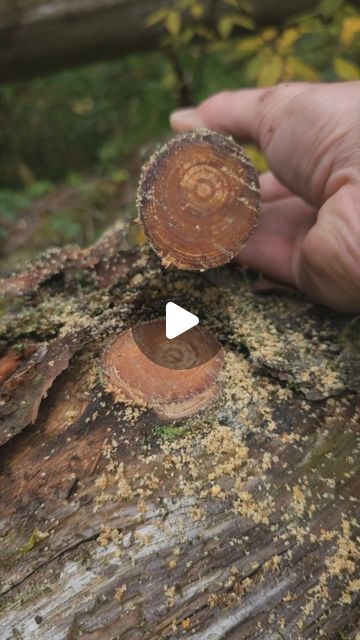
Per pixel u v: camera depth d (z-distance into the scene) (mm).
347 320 281
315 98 286
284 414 239
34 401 234
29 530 210
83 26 605
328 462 229
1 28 592
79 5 595
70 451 227
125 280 290
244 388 244
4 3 585
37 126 755
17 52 616
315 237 265
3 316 275
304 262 279
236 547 209
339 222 255
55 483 219
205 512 214
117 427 231
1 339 264
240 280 300
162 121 727
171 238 248
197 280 287
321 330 275
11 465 226
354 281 260
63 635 193
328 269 266
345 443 234
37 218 610
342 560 213
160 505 214
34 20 595
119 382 242
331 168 281
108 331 261
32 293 286
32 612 197
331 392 245
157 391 240
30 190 652
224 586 204
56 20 597
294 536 214
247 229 248
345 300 275
